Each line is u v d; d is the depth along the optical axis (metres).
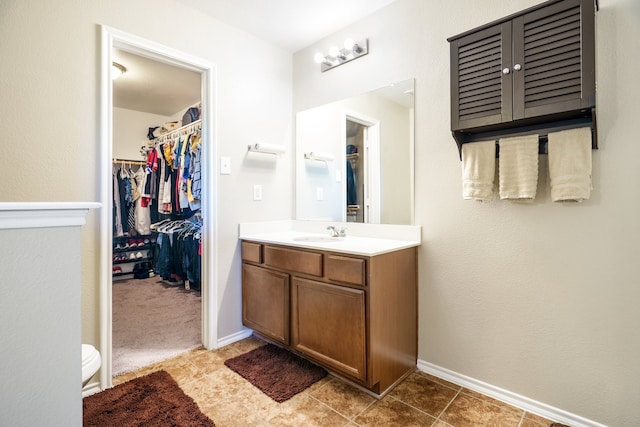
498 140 1.55
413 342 1.89
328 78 2.40
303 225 2.59
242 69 2.32
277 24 2.25
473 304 1.71
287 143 2.65
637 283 1.27
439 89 1.81
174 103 4.05
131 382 1.75
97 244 1.67
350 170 2.26
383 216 2.07
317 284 1.79
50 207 0.57
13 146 1.45
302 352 1.90
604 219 1.34
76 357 0.61
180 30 1.99
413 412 1.51
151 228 4.16
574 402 1.42
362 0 1.98
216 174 2.18
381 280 1.62
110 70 1.71
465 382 1.74
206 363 1.98
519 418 1.47
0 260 0.54
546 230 1.48
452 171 1.77
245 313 2.31
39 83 1.51
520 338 1.56
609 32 1.31
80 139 1.63
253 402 1.58
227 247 2.26
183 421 1.42
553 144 1.36
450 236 1.79
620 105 1.29
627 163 1.28
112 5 1.73
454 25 1.75
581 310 1.40
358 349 1.60
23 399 0.56
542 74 1.32
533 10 1.33
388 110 2.04
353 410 1.53
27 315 0.56
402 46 1.97
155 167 4.05
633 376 1.29
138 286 3.87
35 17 1.50
